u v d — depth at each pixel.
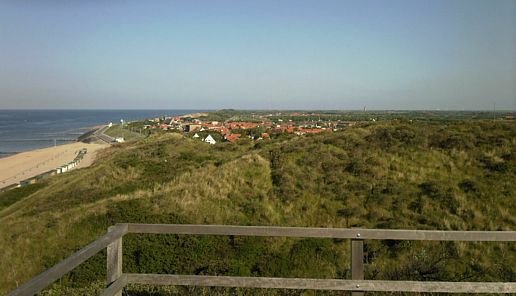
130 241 9.94
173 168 23.25
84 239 11.78
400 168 13.58
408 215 10.81
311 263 8.80
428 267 6.57
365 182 12.94
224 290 5.15
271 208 12.30
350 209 11.45
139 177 22.25
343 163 14.55
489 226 9.71
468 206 10.57
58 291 6.95
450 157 13.88
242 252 9.52
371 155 14.83
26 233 12.96
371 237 3.16
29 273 10.27
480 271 7.11
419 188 12.12
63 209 16.61
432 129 16.52
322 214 11.70
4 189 34.22
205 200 13.16
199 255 9.51
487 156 13.39
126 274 3.39
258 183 14.00
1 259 11.21
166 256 9.48
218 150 28.64
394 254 8.23
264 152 17.44
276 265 8.84
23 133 129.12
